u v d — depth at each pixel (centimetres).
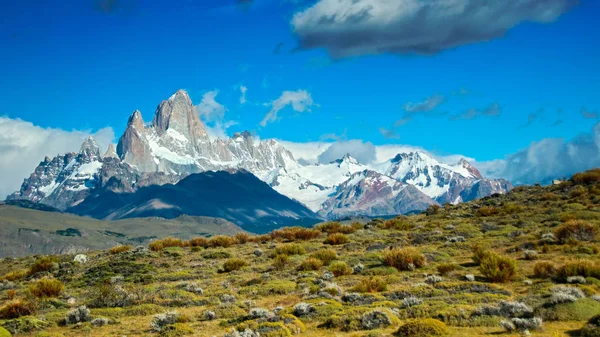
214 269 4634
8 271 5888
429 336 2181
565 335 2091
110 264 5019
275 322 2544
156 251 5916
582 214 5422
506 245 4588
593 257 3700
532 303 2552
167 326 2662
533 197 7475
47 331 2859
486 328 2280
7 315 3241
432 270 3869
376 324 2445
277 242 6431
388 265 4069
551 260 3766
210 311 2961
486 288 3052
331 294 3206
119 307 3319
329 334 2427
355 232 6506
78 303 3531
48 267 5362
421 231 6109
